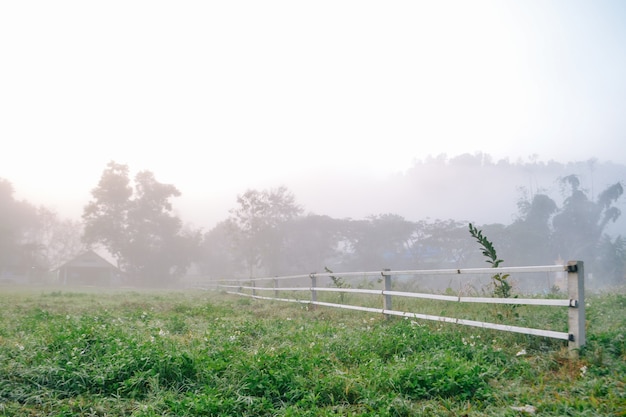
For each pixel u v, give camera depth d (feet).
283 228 239.30
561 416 13.97
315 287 46.50
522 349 21.88
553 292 49.62
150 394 16.55
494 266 30.35
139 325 32.60
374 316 36.24
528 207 208.74
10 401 16.14
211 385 17.48
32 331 29.22
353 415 14.49
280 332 28.96
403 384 16.96
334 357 21.40
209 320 36.88
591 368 18.12
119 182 250.78
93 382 17.60
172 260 253.65
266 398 16.21
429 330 26.53
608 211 187.52
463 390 16.67
